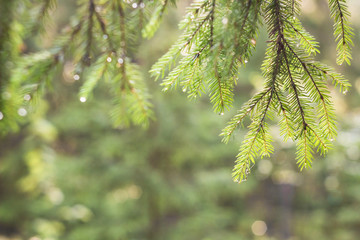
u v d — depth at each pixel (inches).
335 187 294.0
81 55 47.7
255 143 41.2
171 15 230.7
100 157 265.0
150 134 262.5
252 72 275.9
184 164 291.9
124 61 51.8
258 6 36.9
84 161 259.8
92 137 281.6
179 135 258.1
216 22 38.5
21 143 285.7
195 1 40.3
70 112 258.5
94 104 261.4
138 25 48.8
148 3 46.0
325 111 40.2
